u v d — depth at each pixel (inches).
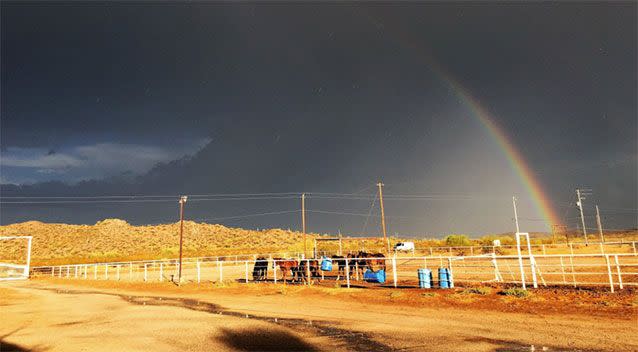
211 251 3277.6
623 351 383.9
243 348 436.8
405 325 535.2
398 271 1348.4
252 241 4350.4
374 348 422.0
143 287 1280.8
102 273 2078.0
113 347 449.1
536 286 794.2
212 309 743.1
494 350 400.2
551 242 2667.3
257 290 1008.2
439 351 401.4
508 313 589.0
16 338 507.5
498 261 1604.3
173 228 5378.9
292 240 4333.2
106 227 5251.0
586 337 439.8
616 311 561.3
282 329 532.4
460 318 569.6
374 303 732.0
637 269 1157.1
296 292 924.0
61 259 3100.4
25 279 1936.5
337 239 1610.5
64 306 851.4
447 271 864.3
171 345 455.2
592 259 1517.0
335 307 713.0
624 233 4220.0
